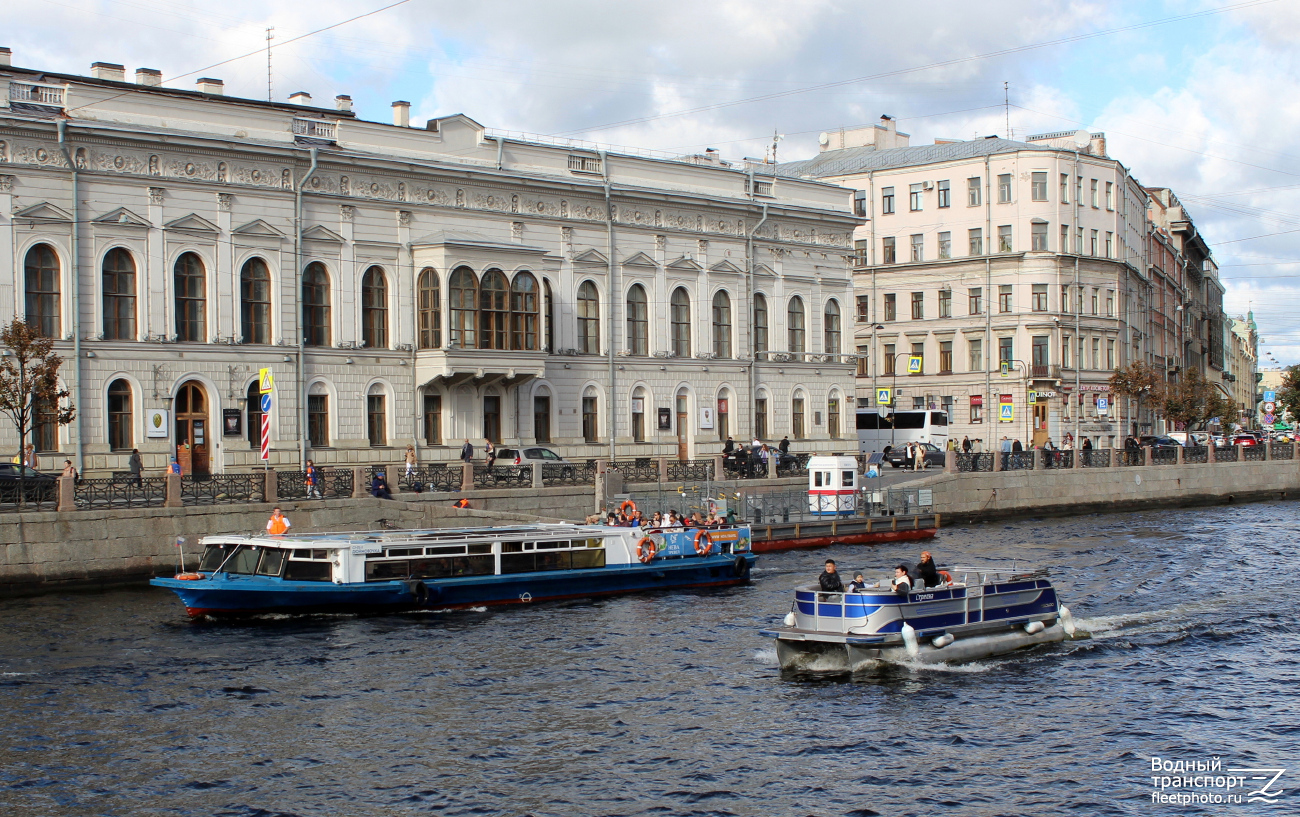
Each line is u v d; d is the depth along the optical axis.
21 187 38.41
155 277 41.09
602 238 53.16
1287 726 20.52
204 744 19.62
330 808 17.05
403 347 46.88
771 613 30.20
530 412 50.53
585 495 42.84
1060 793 17.56
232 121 43.16
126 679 23.23
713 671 24.12
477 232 49.00
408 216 47.00
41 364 37.81
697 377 56.59
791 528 42.78
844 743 19.66
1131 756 19.08
